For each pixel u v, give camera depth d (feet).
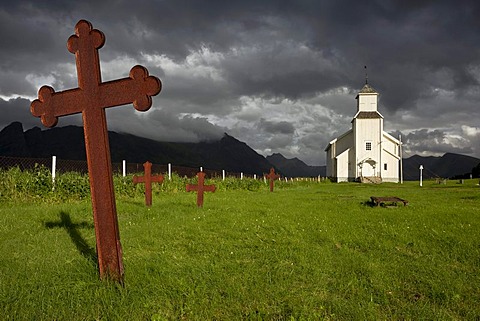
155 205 37.88
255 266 16.67
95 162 13.98
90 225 25.71
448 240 21.98
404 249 20.51
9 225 24.53
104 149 13.89
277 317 12.11
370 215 32.86
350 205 42.68
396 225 27.09
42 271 15.26
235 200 47.06
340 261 17.65
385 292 14.17
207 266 16.48
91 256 17.04
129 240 21.20
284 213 33.60
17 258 17.10
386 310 12.81
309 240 22.13
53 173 42.75
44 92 14.49
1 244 19.45
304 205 42.19
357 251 20.04
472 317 12.30
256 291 13.80
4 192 38.32
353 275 15.74
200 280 14.69
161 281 14.49
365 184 134.51
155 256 17.94
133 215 31.27
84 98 14.01
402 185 121.60
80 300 12.82
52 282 14.07
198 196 36.86
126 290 13.43
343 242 21.86
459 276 15.85
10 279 14.37
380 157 158.40
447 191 78.18
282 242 21.31
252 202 44.75
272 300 13.17
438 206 42.01
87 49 13.99
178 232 23.41
